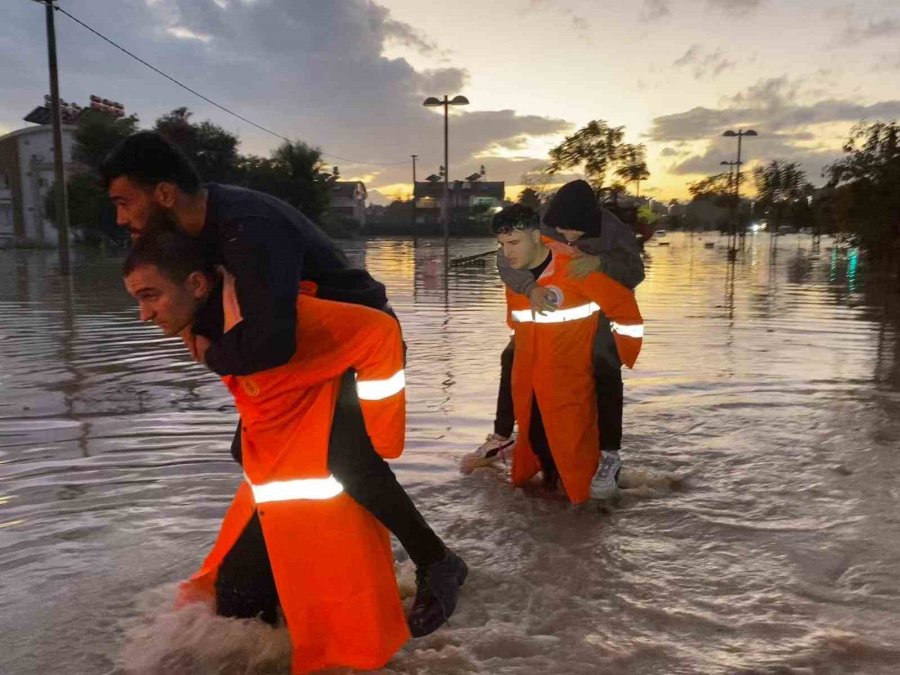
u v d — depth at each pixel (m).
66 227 20.58
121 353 8.52
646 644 2.62
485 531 3.62
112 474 4.43
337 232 65.75
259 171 49.09
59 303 13.84
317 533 2.47
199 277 2.36
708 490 4.16
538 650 2.60
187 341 2.50
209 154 45.97
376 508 2.54
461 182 92.62
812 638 2.64
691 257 33.38
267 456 2.51
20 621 2.81
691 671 2.46
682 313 12.73
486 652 2.59
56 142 20.61
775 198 49.03
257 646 2.62
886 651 2.56
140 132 2.36
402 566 3.22
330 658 2.50
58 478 4.36
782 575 3.12
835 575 3.13
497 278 20.64
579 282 3.87
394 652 2.50
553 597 2.96
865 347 9.12
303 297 2.48
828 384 6.95
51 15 20.42
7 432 5.28
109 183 2.33
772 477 4.34
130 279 2.32
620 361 4.02
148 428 5.39
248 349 2.24
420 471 4.55
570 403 3.94
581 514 3.84
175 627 2.71
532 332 4.04
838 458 4.68
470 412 5.96
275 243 2.30
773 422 5.57
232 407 6.02
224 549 2.73
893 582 3.05
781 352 8.75
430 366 7.84
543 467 4.31
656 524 3.70
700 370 7.63
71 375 7.27
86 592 3.02
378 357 2.48
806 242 50.72
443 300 14.68
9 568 3.23
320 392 2.49
